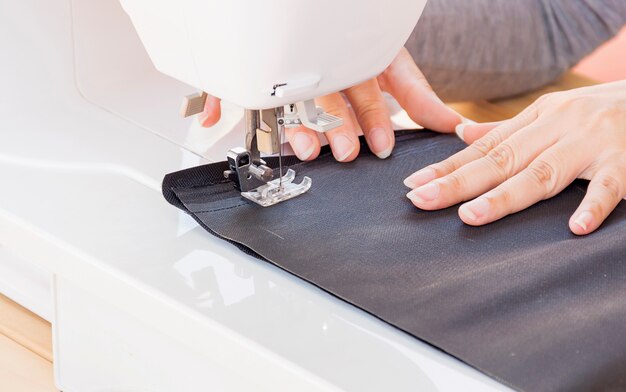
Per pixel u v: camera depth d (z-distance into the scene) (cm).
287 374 69
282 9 75
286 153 109
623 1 173
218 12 76
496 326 72
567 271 79
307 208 93
